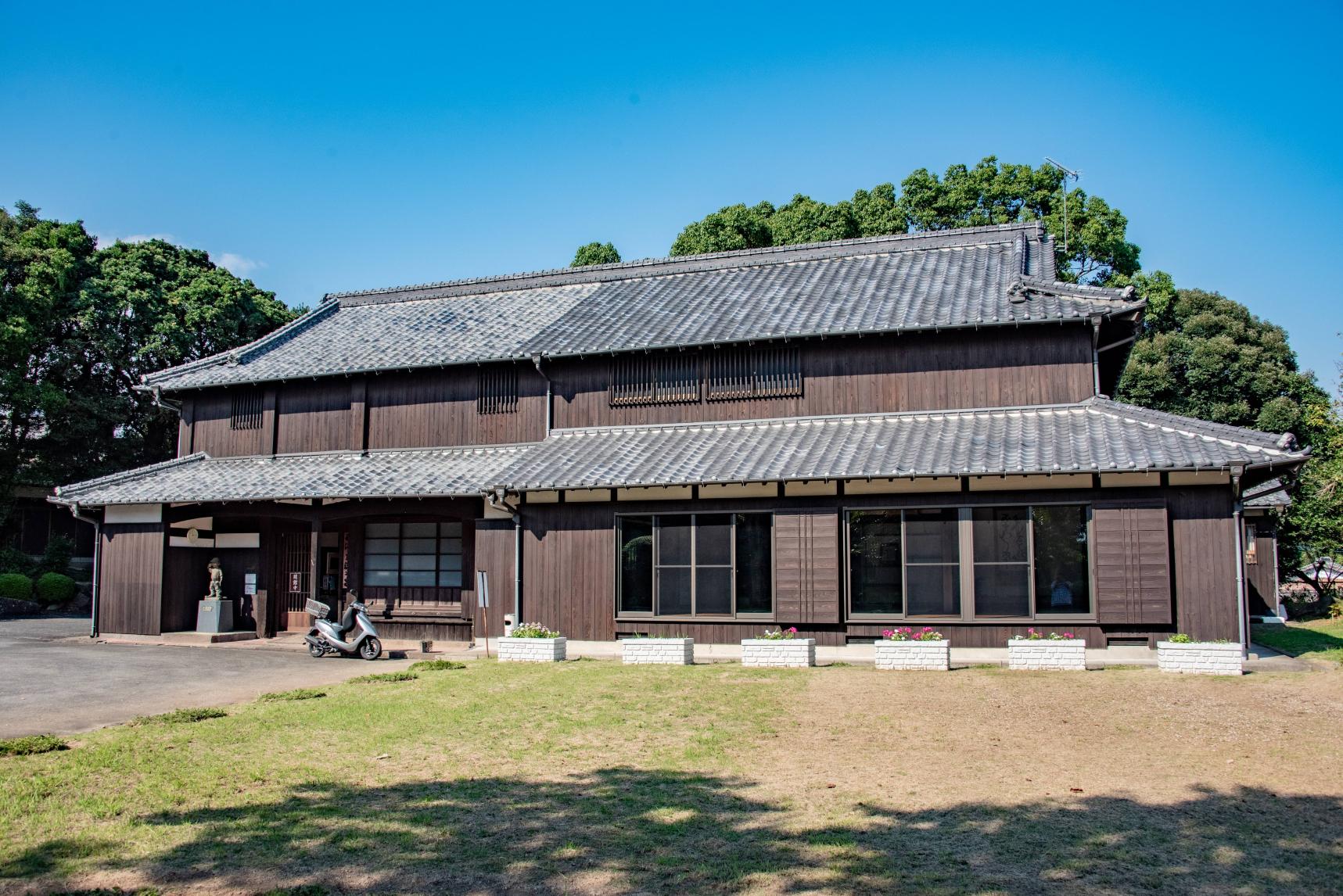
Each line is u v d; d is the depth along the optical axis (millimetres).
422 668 15234
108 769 8398
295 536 22234
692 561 17719
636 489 18094
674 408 20047
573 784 7984
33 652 18906
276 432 23438
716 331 19781
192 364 25016
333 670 16156
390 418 22641
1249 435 15008
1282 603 30703
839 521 16953
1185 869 6008
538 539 18703
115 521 21906
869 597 16719
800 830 6754
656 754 9023
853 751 9094
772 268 23656
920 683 12922
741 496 17469
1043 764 8523
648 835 6664
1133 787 7785
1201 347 36781
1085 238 37781
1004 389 18141
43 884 5797
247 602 22422
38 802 7398
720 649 16984
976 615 16094
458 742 9586
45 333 33375
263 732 10016
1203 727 9930
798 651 14773
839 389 19031
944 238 22750
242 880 5875
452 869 6043
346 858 6227
